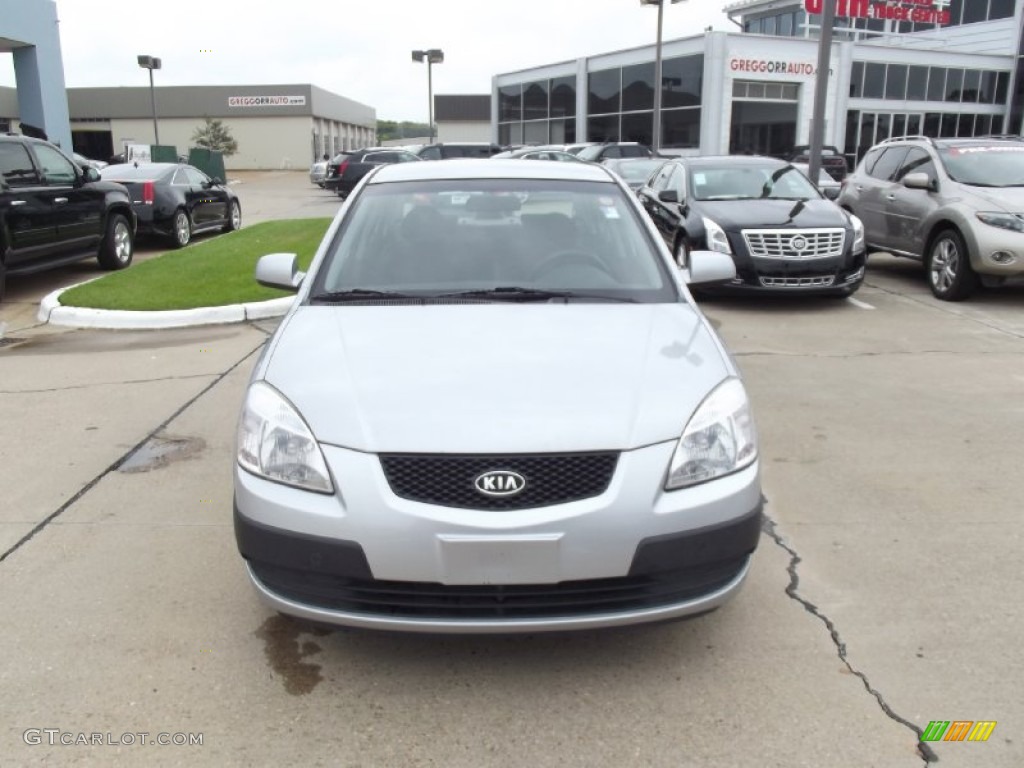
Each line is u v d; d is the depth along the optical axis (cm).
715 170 1058
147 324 833
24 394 614
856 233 905
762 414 570
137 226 1373
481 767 252
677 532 270
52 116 2569
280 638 315
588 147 2445
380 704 279
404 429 271
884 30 3884
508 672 296
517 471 263
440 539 259
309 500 270
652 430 276
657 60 2514
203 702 279
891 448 509
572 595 270
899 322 854
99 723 269
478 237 408
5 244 908
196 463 483
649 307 362
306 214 2205
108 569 364
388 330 332
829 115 3225
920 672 295
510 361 305
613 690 286
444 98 6956
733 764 252
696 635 317
